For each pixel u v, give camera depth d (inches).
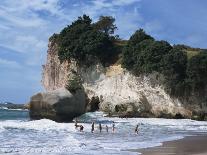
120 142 1459.2
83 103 2479.1
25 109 5585.6
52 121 2257.6
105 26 4896.7
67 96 2354.8
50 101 2311.8
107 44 4141.2
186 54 3535.9
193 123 2832.2
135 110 3538.4
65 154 1101.1
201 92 3376.0
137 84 3661.4
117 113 3499.0
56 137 1596.9
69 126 2097.7
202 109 3358.8
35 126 2031.3
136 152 1157.1
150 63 3553.2
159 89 3521.2
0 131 1764.3
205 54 3376.0
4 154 1072.2
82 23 4483.3
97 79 4045.3
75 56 4195.4
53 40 4805.6
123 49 3846.0
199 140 1608.0
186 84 3393.2
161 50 3553.2
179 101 3430.1
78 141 1457.9
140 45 3710.6
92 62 4111.7
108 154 1109.7
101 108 3853.3
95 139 1569.9
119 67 3941.9
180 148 1289.4
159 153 1141.1
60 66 4478.3
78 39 4207.7
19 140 1450.5
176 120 3129.9
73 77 4042.8
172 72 3427.7
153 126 2456.9
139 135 1801.2
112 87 3860.7
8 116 3257.9
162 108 3474.4
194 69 3346.5
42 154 1091.9
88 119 2842.0
